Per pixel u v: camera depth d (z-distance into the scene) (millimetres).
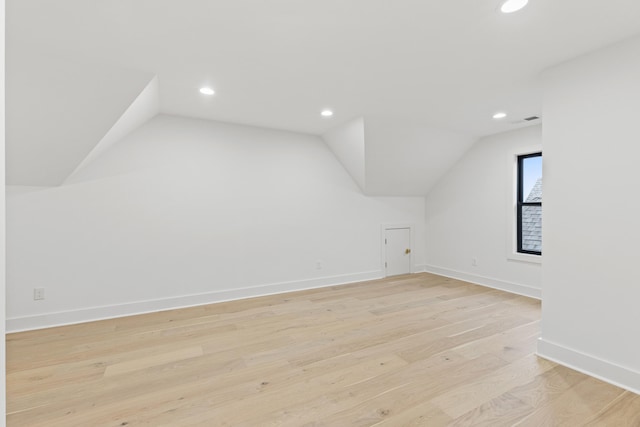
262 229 3779
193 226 3381
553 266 2141
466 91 2652
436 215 4930
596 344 1928
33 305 2709
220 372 2023
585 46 1895
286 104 2967
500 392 1792
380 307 3314
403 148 3916
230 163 3580
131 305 3088
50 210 2758
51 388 1842
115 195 3016
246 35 1800
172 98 2801
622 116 1812
